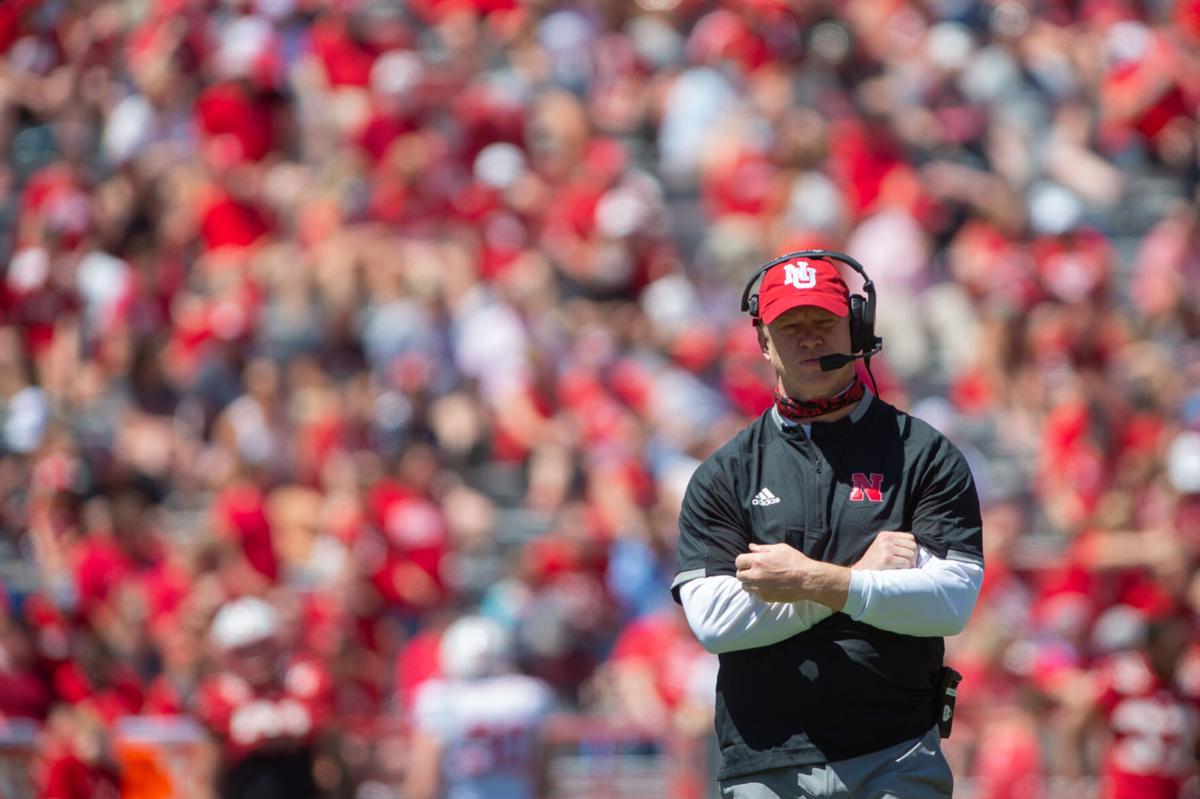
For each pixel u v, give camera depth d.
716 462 14.58
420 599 36.50
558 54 53.56
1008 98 53.66
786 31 51.81
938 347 44.34
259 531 35.62
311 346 42.94
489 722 30.31
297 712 29.44
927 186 47.06
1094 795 30.62
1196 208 47.75
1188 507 37.53
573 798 30.34
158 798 28.73
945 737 14.51
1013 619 35.78
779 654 14.16
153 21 53.94
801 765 13.93
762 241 46.16
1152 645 30.58
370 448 40.00
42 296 44.38
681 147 50.69
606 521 37.81
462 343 42.28
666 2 54.97
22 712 29.12
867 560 13.83
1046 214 45.56
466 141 48.50
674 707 32.88
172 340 43.38
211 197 46.72
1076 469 40.12
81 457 36.16
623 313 44.31
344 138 50.75
